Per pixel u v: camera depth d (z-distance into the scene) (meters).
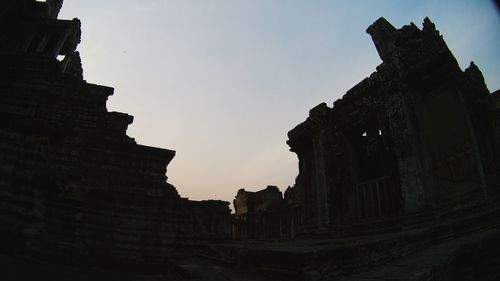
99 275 8.80
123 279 9.01
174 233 14.98
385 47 14.70
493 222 8.79
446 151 11.38
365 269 6.55
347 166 15.45
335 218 14.79
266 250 7.18
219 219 28.11
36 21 19.38
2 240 7.65
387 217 12.63
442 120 11.74
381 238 8.24
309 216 16.84
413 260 6.87
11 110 12.72
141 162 17.34
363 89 14.62
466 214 10.13
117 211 13.95
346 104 15.82
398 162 12.28
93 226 12.84
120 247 13.42
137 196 14.69
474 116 11.17
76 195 12.31
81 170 13.65
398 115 12.64
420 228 10.23
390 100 13.12
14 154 9.45
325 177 15.59
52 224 10.88
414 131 12.05
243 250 8.34
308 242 11.38
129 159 17.11
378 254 7.02
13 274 6.40
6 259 7.11
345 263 6.36
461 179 10.75
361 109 14.81
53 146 12.54
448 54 11.58
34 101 13.12
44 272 7.19
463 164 10.80
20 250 7.71
